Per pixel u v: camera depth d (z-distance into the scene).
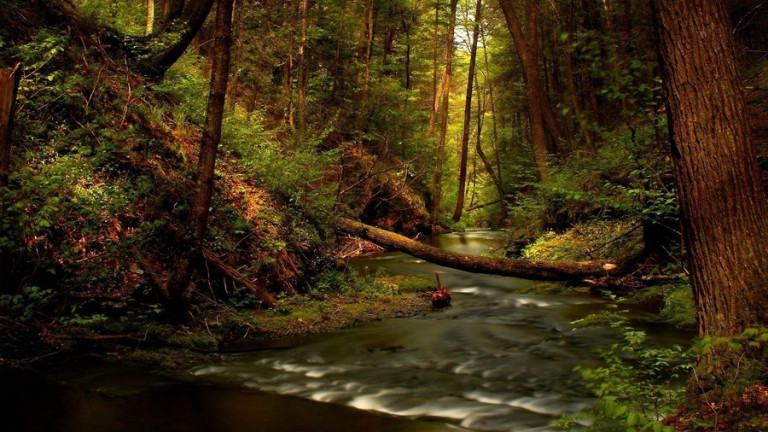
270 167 11.06
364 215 20.17
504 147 36.41
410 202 23.28
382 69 23.06
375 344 7.66
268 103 18.66
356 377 6.22
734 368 3.79
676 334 7.49
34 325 6.36
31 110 7.89
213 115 7.06
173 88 10.82
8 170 6.12
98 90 8.93
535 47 17.70
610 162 12.59
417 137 25.20
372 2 22.81
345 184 17.94
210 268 8.79
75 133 7.91
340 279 10.95
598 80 20.39
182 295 7.70
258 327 8.10
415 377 6.21
